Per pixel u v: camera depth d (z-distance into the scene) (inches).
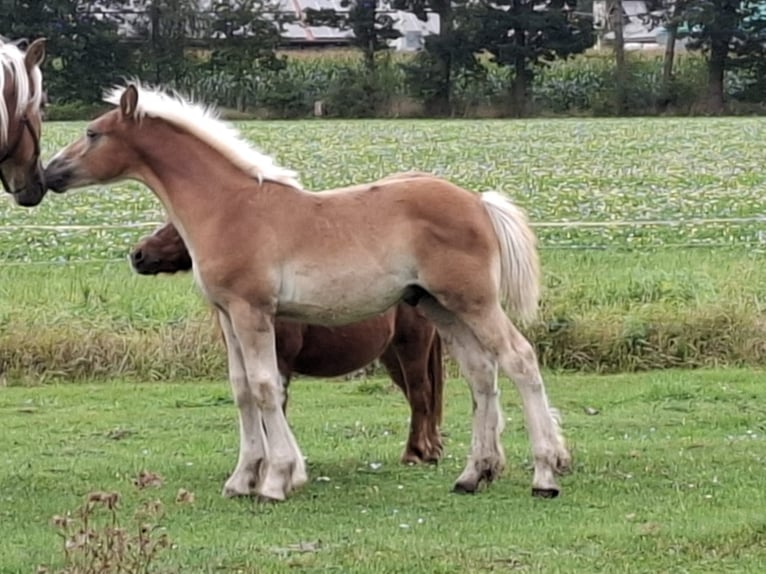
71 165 372.5
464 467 411.8
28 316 573.0
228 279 359.9
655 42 2967.5
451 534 327.0
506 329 362.9
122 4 2551.7
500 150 1656.0
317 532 330.6
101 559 271.9
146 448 438.6
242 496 368.8
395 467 411.8
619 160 1508.4
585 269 676.7
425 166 1418.6
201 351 557.0
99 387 535.5
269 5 2731.3
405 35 2974.9
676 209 1018.7
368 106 2571.4
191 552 310.5
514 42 2613.2
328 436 457.1
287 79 2603.3
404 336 414.9
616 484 377.7
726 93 2635.3
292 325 407.2
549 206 1049.5
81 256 775.7
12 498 369.1
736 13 2593.5
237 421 480.1
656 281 620.7
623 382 537.3
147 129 370.0
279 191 365.1
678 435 449.7
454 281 357.7
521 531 328.5
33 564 303.0
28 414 490.6
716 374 544.7
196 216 365.4
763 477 384.8
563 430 456.8
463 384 554.3
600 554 308.3
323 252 359.9
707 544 314.8
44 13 2445.9
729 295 607.8
